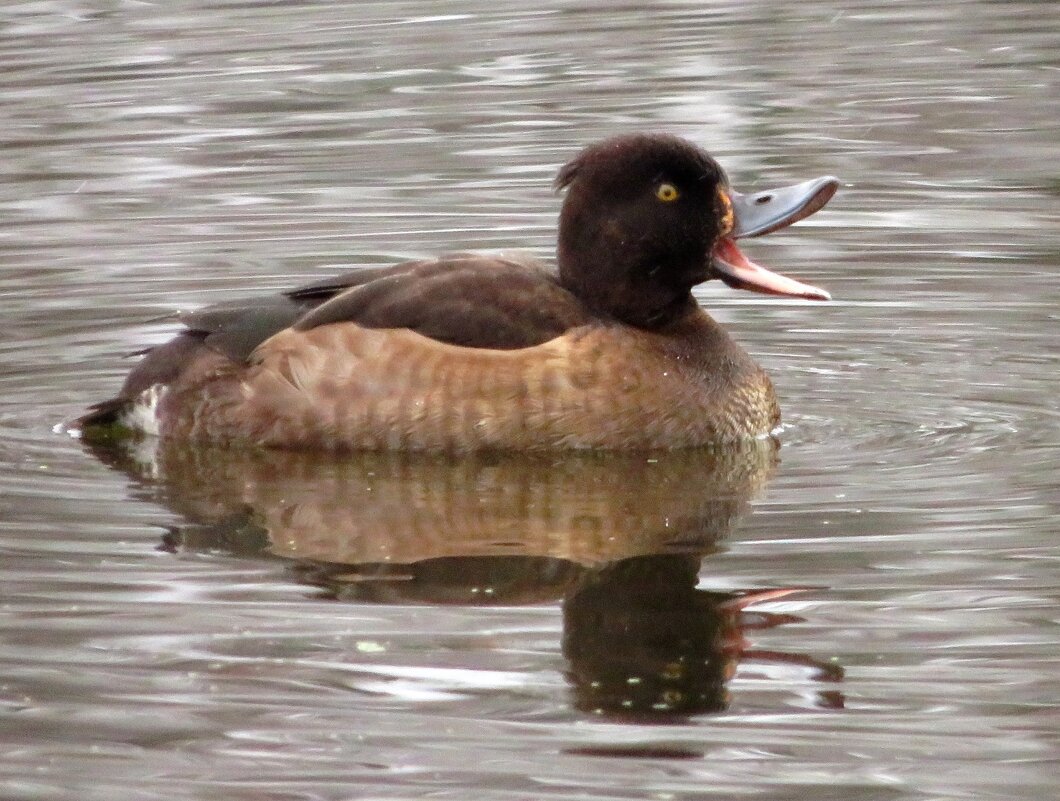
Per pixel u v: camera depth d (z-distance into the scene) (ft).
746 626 26.50
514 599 27.66
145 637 26.22
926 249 47.52
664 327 36.22
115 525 31.14
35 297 44.57
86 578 28.55
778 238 48.96
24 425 37.06
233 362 35.60
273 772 22.58
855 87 62.64
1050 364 39.70
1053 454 34.30
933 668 25.03
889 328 42.39
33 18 73.10
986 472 33.32
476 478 33.63
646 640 25.89
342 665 25.34
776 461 34.50
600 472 33.96
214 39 69.46
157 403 36.19
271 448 35.29
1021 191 51.98
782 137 57.41
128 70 65.16
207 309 36.45
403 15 73.20
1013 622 26.37
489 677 25.00
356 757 22.91
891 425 36.50
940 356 40.52
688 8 74.38
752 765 22.62
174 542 30.27
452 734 23.45
